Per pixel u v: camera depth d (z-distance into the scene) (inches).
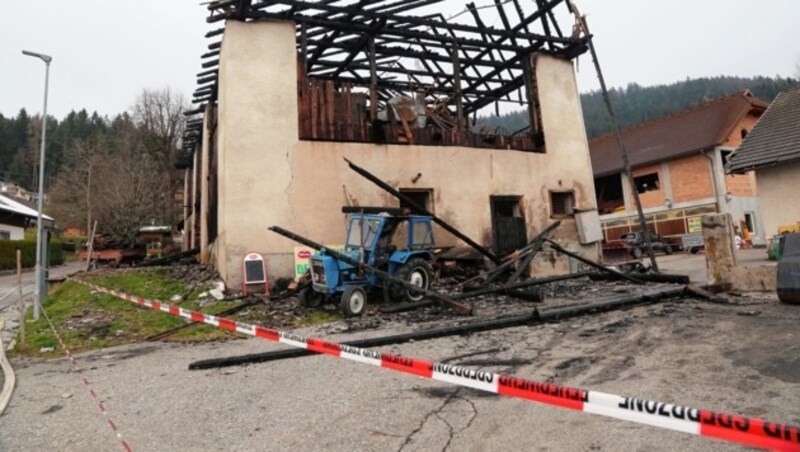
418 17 495.5
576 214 554.6
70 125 3014.3
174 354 236.4
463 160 504.7
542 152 553.0
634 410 75.3
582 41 556.4
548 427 121.3
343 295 308.5
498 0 536.7
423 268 354.9
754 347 182.1
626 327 235.9
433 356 197.8
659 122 1235.2
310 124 445.1
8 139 2913.4
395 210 377.1
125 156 1697.8
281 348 236.1
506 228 513.7
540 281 386.3
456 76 524.7
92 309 355.9
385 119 505.0
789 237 277.4
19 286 268.4
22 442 129.5
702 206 983.6
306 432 126.6
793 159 508.4
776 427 59.2
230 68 421.7
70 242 1635.1
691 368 162.1
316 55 542.3
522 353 196.4
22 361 234.5
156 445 123.6
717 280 328.2
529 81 571.8
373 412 138.2
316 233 429.4
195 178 746.2
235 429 131.9
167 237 1018.7
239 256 401.1
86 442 127.8
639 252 789.9
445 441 116.0
